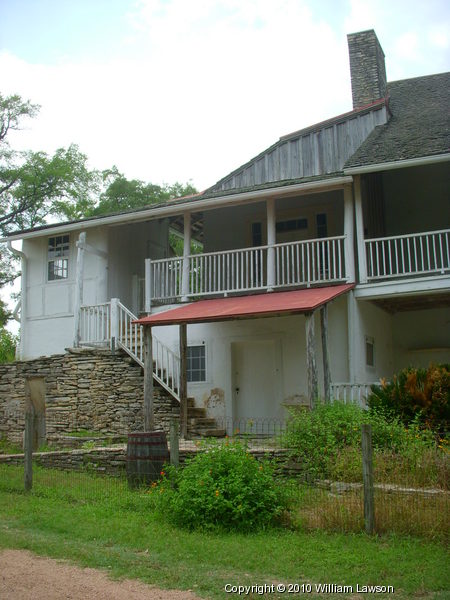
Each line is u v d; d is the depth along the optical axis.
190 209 17.67
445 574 6.25
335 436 11.13
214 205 17.36
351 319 15.52
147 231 22.28
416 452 9.97
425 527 7.55
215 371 17.48
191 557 7.03
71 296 20.06
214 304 16.11
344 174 15.56
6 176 34.75
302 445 11.07
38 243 21.03
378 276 15.54
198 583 6.16
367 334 16.47
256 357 17.28
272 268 16.78
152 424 14.73
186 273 17.89
